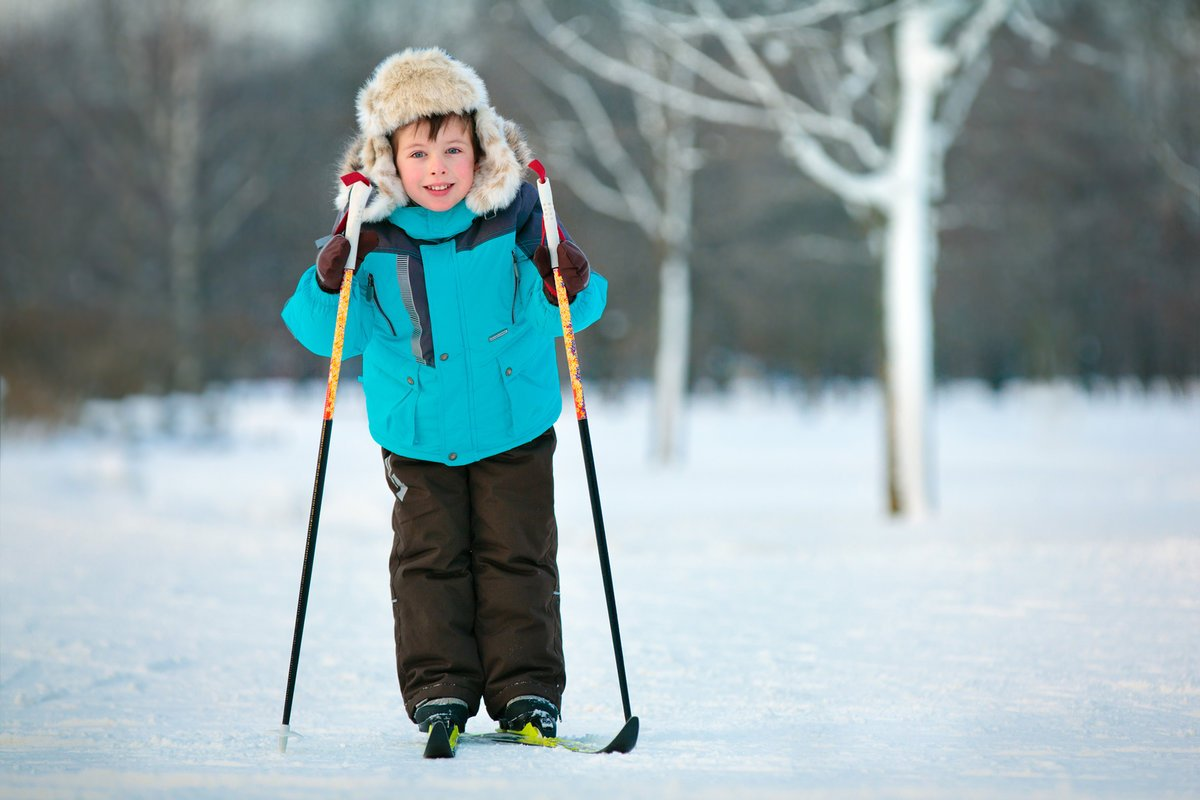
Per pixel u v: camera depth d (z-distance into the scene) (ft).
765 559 72.64
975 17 112.57
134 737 30.58
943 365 409.49
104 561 72.28
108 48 284.82
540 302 29.55
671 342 196.03
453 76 29.14
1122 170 199.82
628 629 47.88
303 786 23.47
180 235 273.75
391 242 29.43
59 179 283.79
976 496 131.03
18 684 38.73
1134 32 150.00
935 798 22.76
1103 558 68.03
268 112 291.58
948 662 40.42
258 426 262.47
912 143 112.37
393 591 29.99
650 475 171.73
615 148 194.80
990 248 217.56
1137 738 29.66
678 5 142.92
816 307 305.53
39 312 224.53
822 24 124.88
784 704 34.22
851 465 192.13
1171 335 266.16
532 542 29.71
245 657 43.70
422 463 29.76
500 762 26.20
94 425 210.38
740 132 175.83
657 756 27.12
